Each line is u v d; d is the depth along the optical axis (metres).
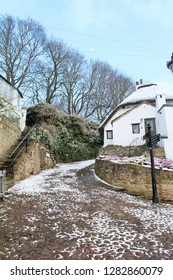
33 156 11.48
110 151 16.80
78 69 33.03
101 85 35.03
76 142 21.06
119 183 9.60
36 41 28.95
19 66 26.30
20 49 26.94
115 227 4.66
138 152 15.59
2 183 6.39
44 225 4.53
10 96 14.47
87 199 7.10
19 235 3.96
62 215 5.27
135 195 8.73
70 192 7.96
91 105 32.97
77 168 14.39
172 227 4.87
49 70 29.20
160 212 6.31
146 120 17.34
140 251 3.55
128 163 9.68
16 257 3.22
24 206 5.82
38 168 12.38
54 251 3.44
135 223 5.04
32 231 4.18
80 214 5.44
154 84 22.62
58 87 29.73
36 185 8.93
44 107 19.92
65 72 31.03
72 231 4.30
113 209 6.18
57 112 21.25
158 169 8.68
